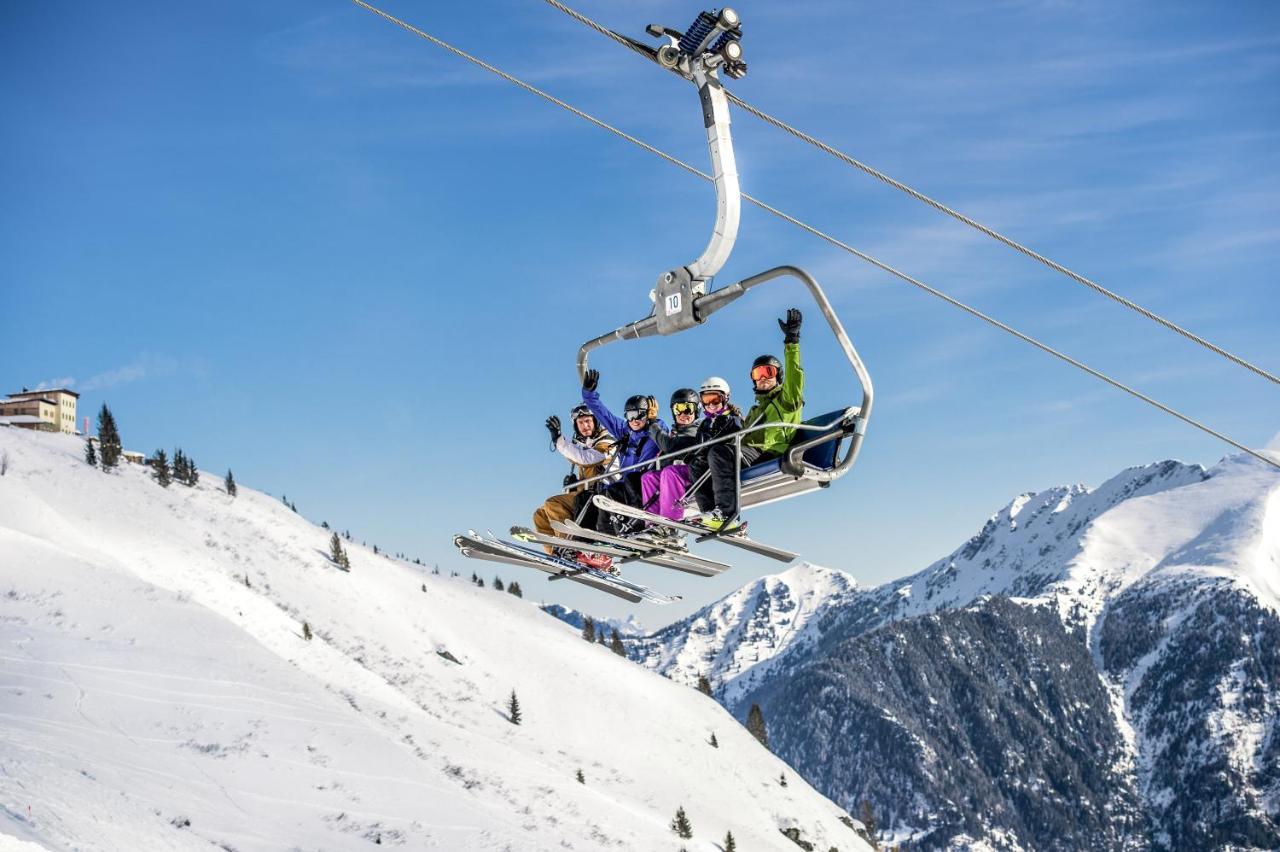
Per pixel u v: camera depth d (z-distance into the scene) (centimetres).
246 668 8031
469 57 1400
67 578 9081
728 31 1165
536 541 1419
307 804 6081
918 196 1425
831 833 17488
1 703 6384
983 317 1570
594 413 1438
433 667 17625
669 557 1427
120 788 5150
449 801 6762
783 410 1197
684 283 1212
